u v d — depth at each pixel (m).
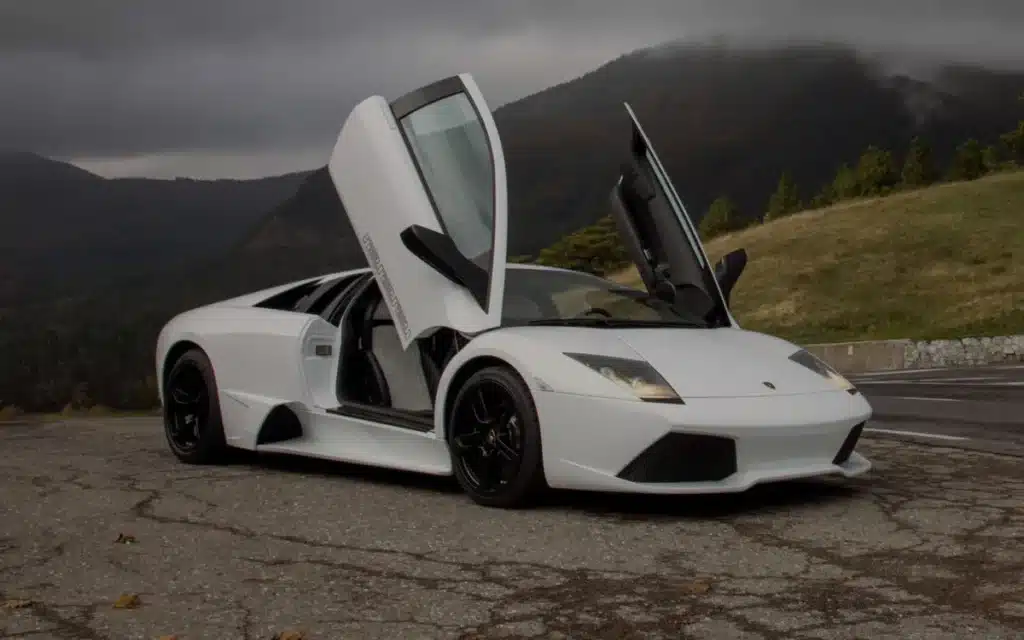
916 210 40.47
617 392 4.43
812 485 5.22
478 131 5.25
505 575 3.53
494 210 5.08
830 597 3.24
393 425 5.33
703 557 3.76
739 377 4.67
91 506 4.81
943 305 28.73
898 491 5.05
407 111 5.62
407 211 5.45
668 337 4.97
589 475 4.46
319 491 5.17
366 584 3.43
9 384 159.88
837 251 36.66
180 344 6.43
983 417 8.85
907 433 7.54
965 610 3.10
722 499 4.85
